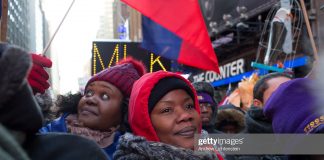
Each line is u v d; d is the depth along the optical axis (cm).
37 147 112
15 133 102
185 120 164
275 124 160
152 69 526
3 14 230
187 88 170
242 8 1244
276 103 159
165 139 165
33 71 199
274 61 848
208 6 1493
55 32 290
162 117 164
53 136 117
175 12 367
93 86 219
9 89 90
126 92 215
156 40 411
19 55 92
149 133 165
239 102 505
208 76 1512
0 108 93
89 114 216
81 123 218
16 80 91
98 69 525
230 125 332
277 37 834
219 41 1419
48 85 216
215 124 334
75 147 116
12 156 85
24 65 92
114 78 215
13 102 97
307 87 150
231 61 1506
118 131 219
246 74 1331
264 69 764
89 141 121
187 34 367
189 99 170
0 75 90
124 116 213
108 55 527
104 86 214
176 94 166
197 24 367
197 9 366
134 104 168
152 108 165
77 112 238
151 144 151
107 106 214
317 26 849
